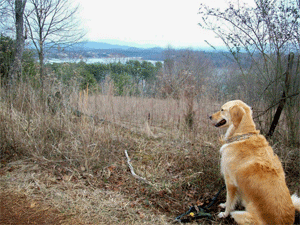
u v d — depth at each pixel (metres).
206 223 3.13
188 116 6.28
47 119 5.02
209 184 3.98
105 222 2.87
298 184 3.83
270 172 2.63
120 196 3.46
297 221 2.81
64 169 4.08
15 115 4.80
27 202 3.09
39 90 5.68
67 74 6.39
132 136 5.90
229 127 3.27
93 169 4.21
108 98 6.17
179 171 4.42
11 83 5.96
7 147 4.45
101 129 5.35
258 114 5.29
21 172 3.83
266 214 2.53
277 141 4.98
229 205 3.06
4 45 6.87
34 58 7.97
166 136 5.96
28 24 7.93
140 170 4.32
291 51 4.73
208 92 6.88
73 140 4.86
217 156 4.50
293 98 4.82
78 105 5.70
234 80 7.16
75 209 3.04
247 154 2.85
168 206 3.42
